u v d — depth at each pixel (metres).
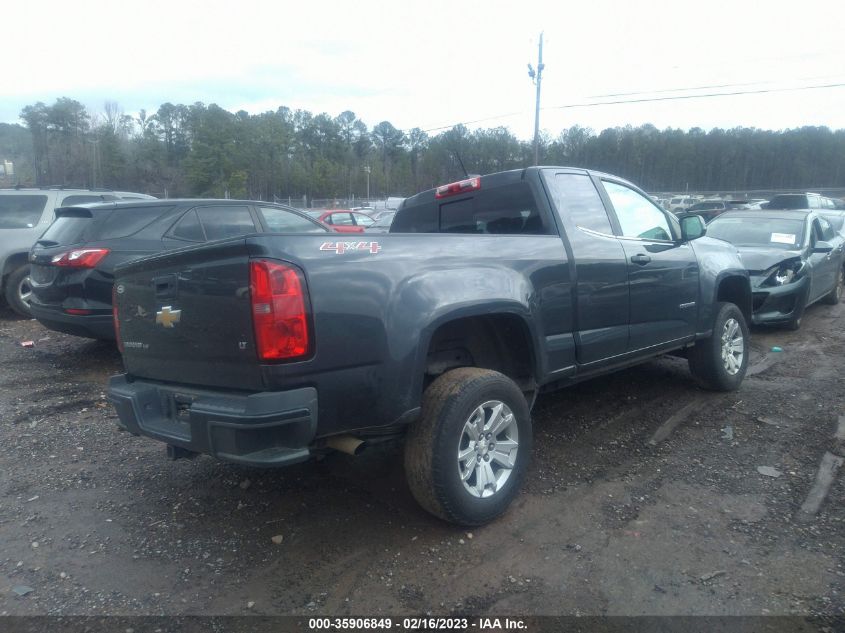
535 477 4.35
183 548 3.55
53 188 10.52
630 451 4.76
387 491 4.20
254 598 3.10
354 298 3.21
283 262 3.04
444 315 3.50
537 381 4.22
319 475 4.44
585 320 4.57
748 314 6.64
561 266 4.36
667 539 3.55
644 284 5.06
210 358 3.31
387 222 22.86
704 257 5.86
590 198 4.91
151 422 3.64
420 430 3.49
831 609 2.94
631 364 5.18
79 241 6.79
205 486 4.31
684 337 5.55
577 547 3.49
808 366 7.09
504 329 4.20
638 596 3.06
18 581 3.26
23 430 5.35
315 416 3.10
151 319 3.66
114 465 4.66
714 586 3.12
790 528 3.64
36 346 8.33
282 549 3.53
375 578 3.24
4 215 9.82
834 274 11.05
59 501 4.12
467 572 3.28
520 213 4.73
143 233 7.09
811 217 10.30
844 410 5.54
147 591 3.17
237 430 3.01
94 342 8.55
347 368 3.20
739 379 6.13
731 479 4.27
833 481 4.19
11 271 9.77
